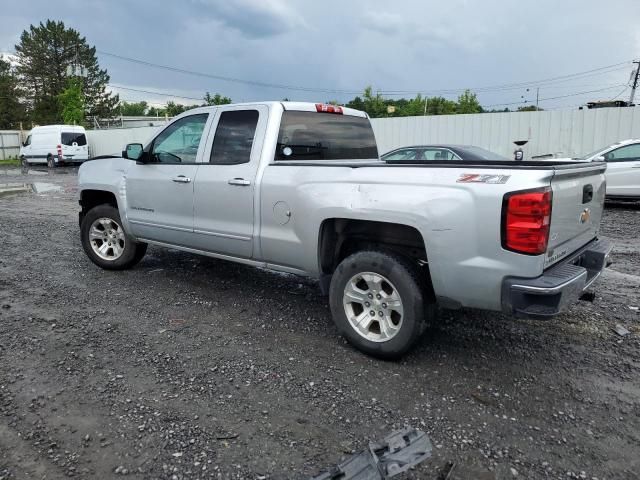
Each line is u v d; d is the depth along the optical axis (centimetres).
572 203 352
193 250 521
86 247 620
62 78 6228
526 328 445
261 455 269
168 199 523
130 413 306
